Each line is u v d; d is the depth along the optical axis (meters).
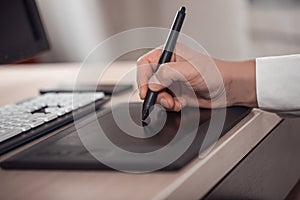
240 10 2.38
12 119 0.68
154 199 0.41
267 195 0.64
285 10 2.19
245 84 0.72
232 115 0.65
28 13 0.97
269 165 0.65
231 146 0.54
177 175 0.45
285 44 2.22
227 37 2.44
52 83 1.05
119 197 0.42
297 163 0.77
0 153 0.57
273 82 0.72
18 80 1.14
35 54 0.98
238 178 0.54
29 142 0.61
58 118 0.69
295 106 0.72
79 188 0.45
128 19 2.53
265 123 0.66
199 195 0.46
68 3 2.55
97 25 2.56
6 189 0.46
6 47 0.91
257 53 2.36
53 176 0.48
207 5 2.43
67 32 2.57
